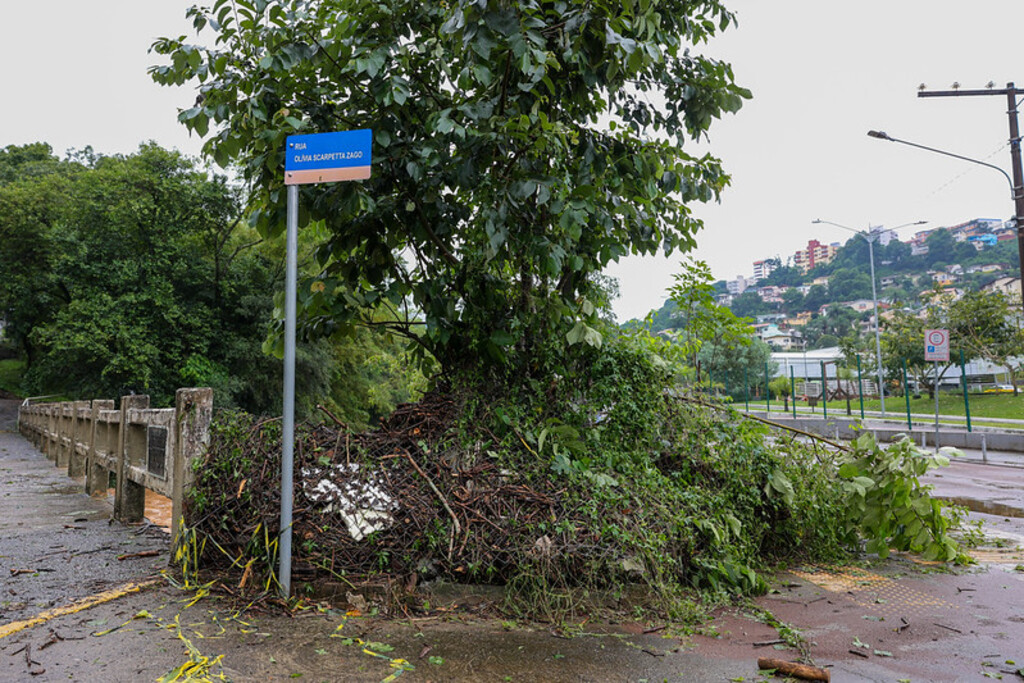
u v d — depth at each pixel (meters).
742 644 3.51
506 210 4.57
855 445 5.74
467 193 5.24
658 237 5.79
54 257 30.39
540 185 4.34
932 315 36.62
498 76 4.66
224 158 4.78
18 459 14.04
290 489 3.79
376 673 2.90
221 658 2.97
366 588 3.78
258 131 4.67
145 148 29.69
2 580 4.16
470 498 4.23
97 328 25.92
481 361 5.29
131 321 26.95
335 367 31.09
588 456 5.03
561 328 5.50
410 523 4.05
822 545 5.59
